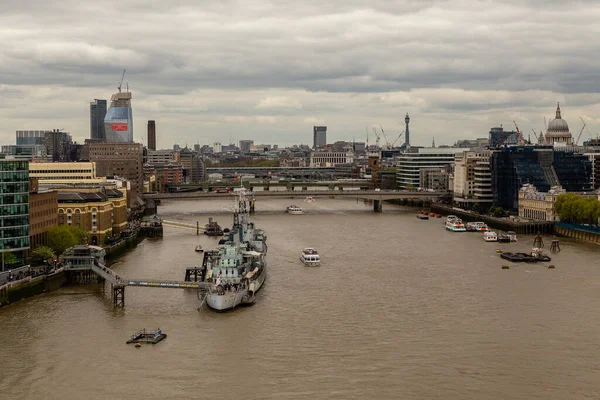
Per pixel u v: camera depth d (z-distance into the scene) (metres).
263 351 171.88
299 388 149.25
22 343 178.50
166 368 161.25
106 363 164.38
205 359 166.88
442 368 160.38
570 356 168.50
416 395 145.62
